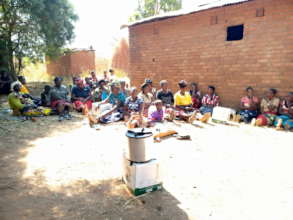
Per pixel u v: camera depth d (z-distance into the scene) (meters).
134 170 2.86
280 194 2.98
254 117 6.72
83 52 20.97
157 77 9.56
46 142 4.92
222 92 7.68
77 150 4.48
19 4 13.35
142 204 2.77
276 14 6.30
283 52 6.29
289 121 5.93
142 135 2.87
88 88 8.65
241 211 2.64
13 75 14.09
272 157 4.15
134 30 10.05
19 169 3.65
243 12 6.89
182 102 6.82
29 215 2.56
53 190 3.06
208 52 7.84
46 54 16.23
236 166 3.79
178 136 5.16
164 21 8.89
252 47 6.84
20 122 6.55
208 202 2.81
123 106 6.70
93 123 6.25
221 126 6.29
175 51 8.77
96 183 3.25
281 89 6.42
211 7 7.05
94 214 2.58
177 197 2.92
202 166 3.79
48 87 7.96
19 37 14.59
